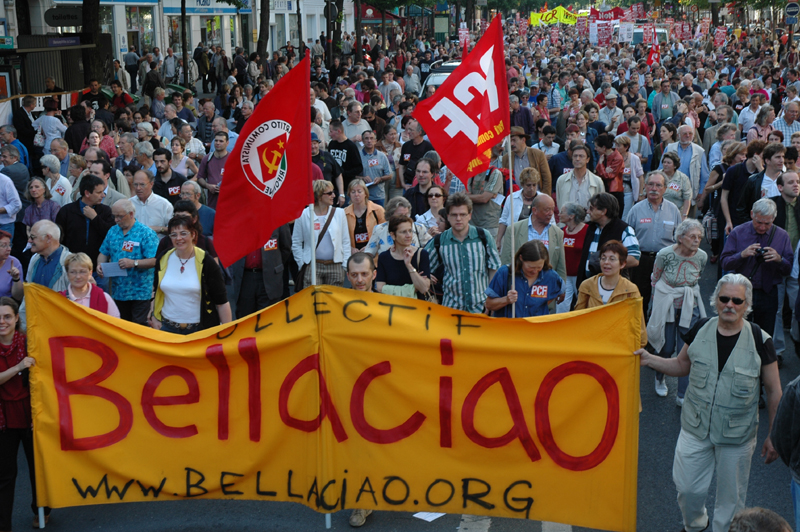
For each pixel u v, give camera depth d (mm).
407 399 5297
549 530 5621
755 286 7852
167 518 5859
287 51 40594
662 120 19594
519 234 8039
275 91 5480
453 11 100188
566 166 11719
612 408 5121
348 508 5402
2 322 5363
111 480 5512
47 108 16016
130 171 10688
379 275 7129
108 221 8805
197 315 6930
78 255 6492
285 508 5973
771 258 7680
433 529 5641
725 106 14352
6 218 9883
